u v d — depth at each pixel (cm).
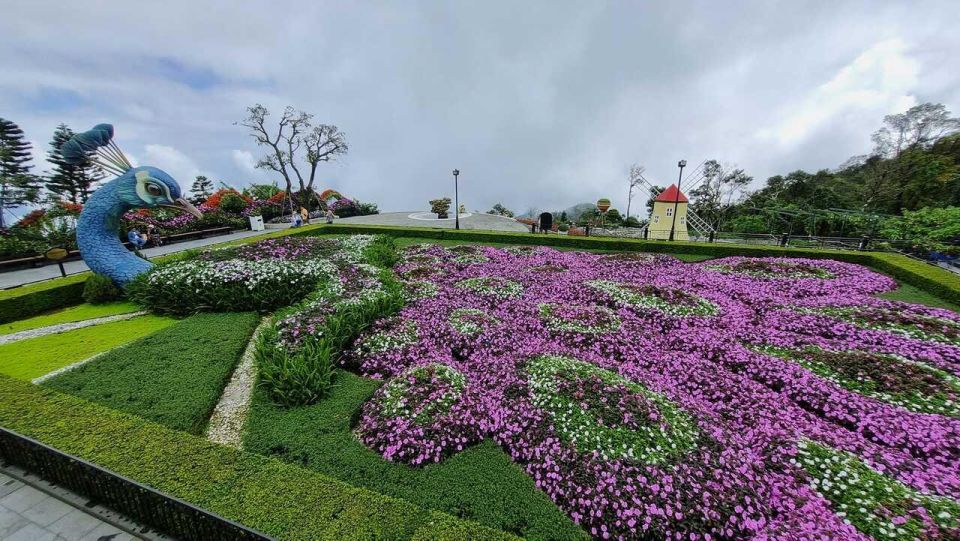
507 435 414
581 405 430
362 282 808
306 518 284
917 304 832
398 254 1348
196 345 592
